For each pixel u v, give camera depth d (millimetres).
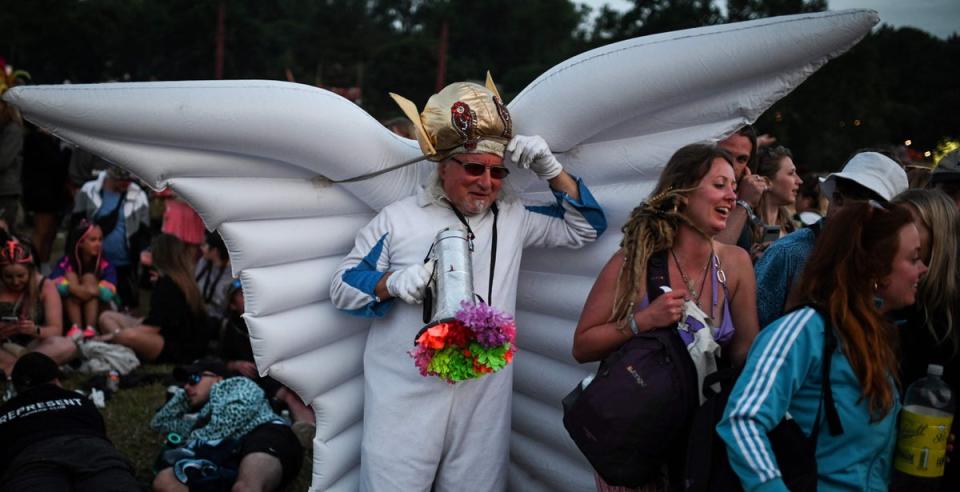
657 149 3262
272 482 3957
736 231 3562
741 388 2135
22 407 3467
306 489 4320
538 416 3674
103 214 7664
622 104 3084
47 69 47156
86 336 6262
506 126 3090
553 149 3326
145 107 2887
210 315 6684
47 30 45344
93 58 48844
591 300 2775
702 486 2227
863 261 2150
